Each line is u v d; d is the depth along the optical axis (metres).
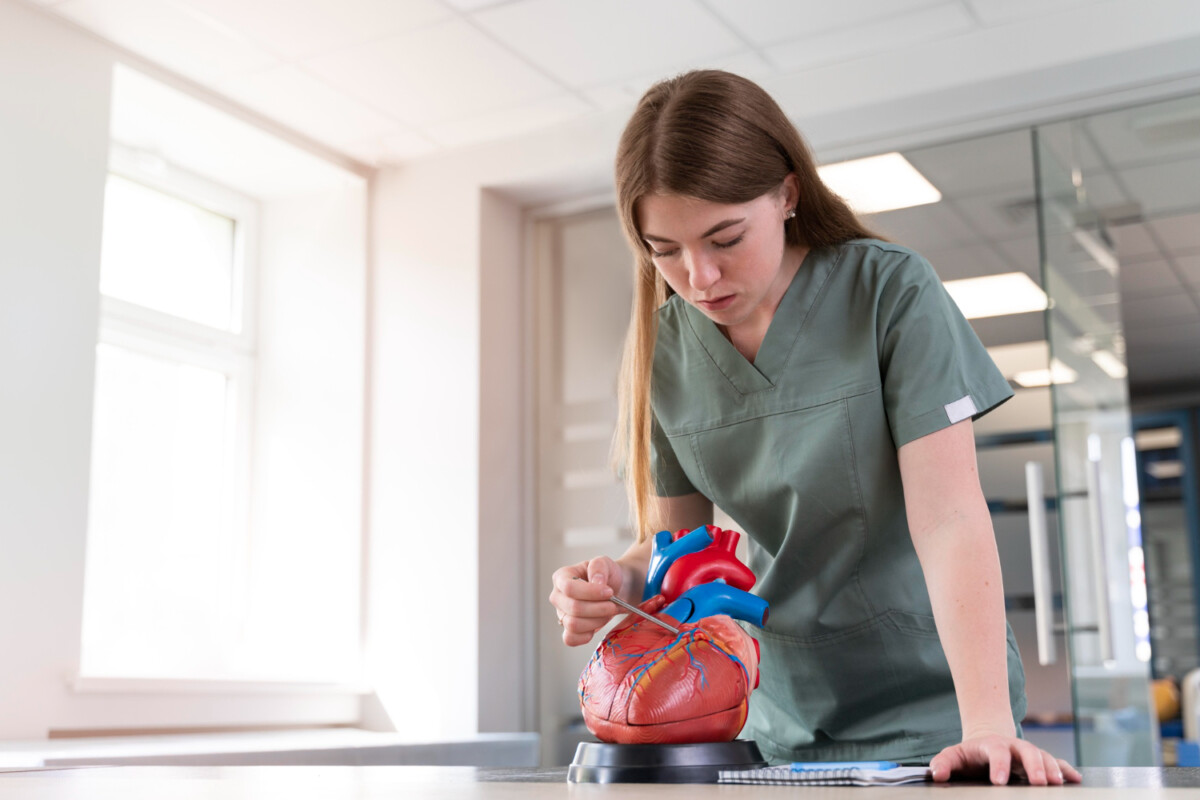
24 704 2.54
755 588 1.24
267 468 3.67
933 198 3.14
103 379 3.24
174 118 3.23
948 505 1.01
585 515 3.53
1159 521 7.16
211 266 3.66
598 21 2.83
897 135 3.19
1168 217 3.63
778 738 1.26
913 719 1.19
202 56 3.00
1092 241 3.29
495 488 3.48
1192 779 0.82
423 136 3.49
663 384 1.27
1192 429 7.11
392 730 3.42
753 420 1.19
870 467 1.12
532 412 3.64
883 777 0.73
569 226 3.71
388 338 3.61
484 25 2.85
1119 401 3.38
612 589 1.02
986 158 3.10
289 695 3.23
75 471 2.70
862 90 3.02
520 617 3.52
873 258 1.14
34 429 2.63
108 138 2.88
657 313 1.27
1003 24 2.88
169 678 2.84
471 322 3.49
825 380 1.14
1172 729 5.95
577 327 3.63
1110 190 3.25
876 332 1.11
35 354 2.65
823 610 1.19
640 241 1.13
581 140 3.40
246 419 3.67
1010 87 2.94
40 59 2.75
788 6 2.78
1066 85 2.93
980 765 0.78
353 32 2.88
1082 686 2.87
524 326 3.68
